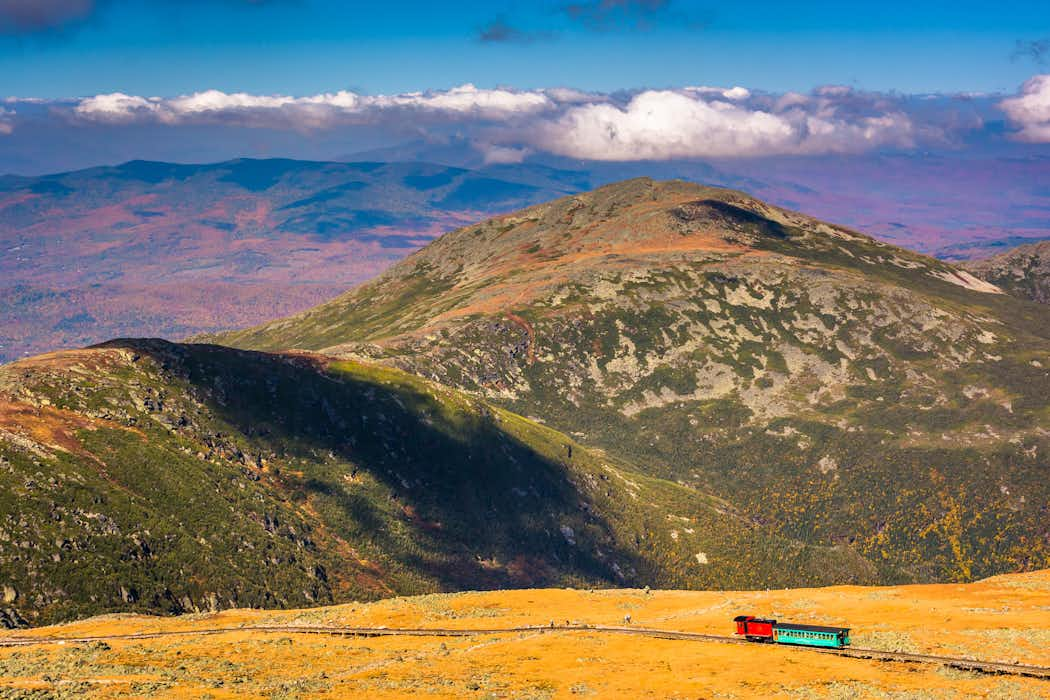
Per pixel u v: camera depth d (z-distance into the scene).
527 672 90.69
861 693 80.50
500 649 102.62
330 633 118.62
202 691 80.81
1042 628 100.19
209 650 104.31
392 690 84.06
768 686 83.44
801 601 128.12
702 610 126.62
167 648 105.94
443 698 81.19
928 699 78.44
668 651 98.38
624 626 114.81
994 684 82.00
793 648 98.31
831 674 86.62
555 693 83.00
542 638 108.62
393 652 102.88
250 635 119.00
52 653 99.81
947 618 108.31
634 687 84.38
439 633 115.12
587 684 85.62
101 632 128.38
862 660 92.19
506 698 81.62
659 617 123.00
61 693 78.06
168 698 77.69
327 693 82.69
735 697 80.69
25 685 80.94
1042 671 84.44
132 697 77.56
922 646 95.12
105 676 85.75
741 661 92.56
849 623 109.75
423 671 91.50
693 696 81.25
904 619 109.62
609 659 95.44
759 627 101.69
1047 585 129.38
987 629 101.00
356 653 102.69
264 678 88.88
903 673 86.94
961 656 90.44
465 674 90.25
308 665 96.00
